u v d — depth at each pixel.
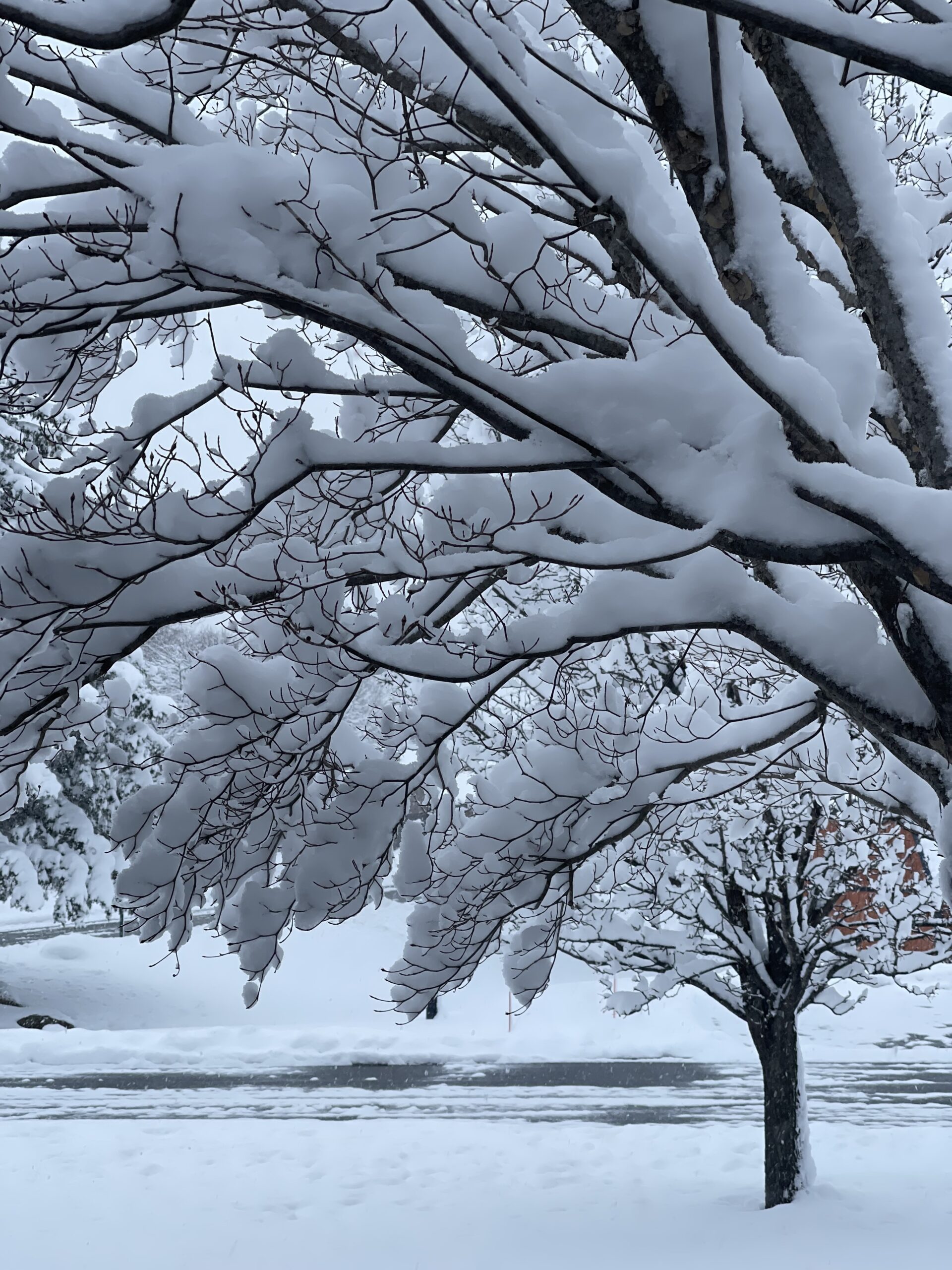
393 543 4.46
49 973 26.19
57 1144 12.12
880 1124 13.88
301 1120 13.96
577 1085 16.91
